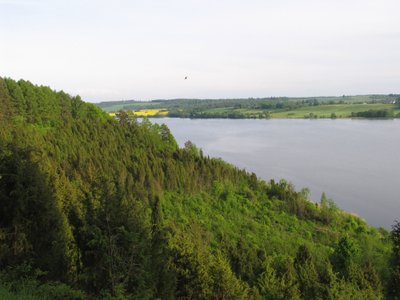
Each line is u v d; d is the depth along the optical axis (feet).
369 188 355.77
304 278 121.29
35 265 65.26
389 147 553.23
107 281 62.64
